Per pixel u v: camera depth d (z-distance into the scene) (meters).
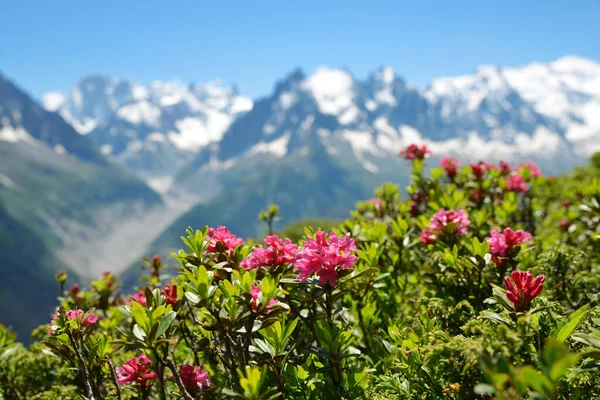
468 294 0.72
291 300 0.65
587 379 0.52
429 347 0.52
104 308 0.92
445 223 0.78
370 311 0.74
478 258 0.68
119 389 0.64
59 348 0.63
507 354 0.48
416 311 0.71
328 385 0.60
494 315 0.55
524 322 0.51
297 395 0.58
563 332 0.51
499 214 0.99
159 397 0.67
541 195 1.44
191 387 0.60
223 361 0.61
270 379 0.60
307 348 0.64
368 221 1.08
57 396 0.74
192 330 0.72
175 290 0.64
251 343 0.62
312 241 0.62
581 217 1.09
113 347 0.76
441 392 0.56
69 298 0.92
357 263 0.79
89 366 0.64
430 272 0.77
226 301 0.58
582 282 0.74
